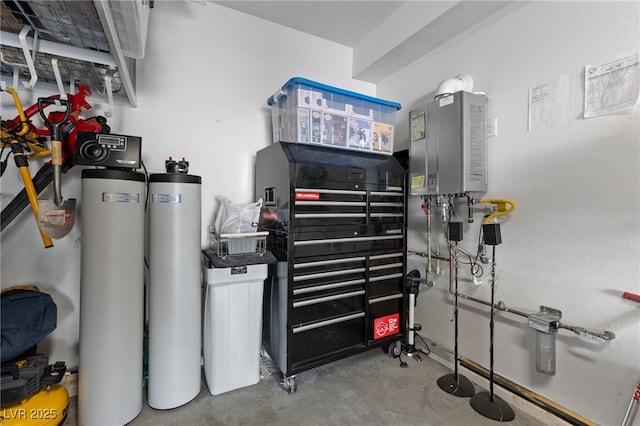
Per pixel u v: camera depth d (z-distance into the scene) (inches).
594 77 54.6
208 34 82.7
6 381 49.9
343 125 77.5
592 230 55.0
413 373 77.4
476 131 69.2
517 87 67.0
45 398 54.8
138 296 59.4
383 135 83.7
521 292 66.1
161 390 61.6
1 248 62.9
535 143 63.5
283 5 84.4
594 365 54.6
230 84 85.7
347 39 101.6
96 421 55.1
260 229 81.8
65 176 66.6
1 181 62.6
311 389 70.2
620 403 51.3
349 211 74.5
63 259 67.4
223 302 66.8
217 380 66.9
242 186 87.4
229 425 58.4
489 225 62.7
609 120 52.8
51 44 51.8
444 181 72.1
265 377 74.4
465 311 78.7
